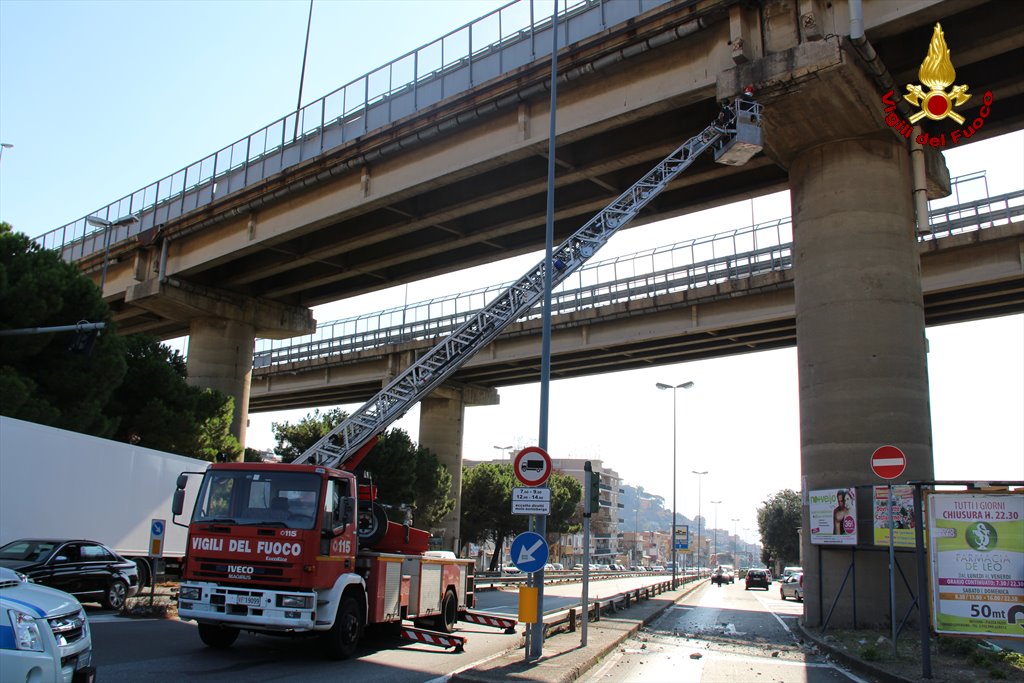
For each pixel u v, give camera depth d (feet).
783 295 115.14
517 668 33.68
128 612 50.75
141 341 96.84
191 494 64.44
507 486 208.95
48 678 18.63
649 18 69.21
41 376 74.90
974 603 35.35
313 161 94.73
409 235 106.22
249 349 125.18
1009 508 35.78
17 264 75.46
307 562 33.24
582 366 154.71
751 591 192.85
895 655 41.09
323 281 119.44
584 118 74.02
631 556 552.00
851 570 59.11
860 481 59.98
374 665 35.14
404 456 147.02
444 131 83.46
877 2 60.80
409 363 161.58
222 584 33.58
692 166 77.25
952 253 98.43
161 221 119.14
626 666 39.45
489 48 82.48
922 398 61.87
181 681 28.48
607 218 63.72
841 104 62.85
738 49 64.75
